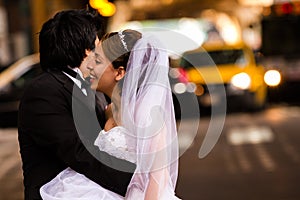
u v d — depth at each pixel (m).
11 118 18.44
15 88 18.53
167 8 31.38
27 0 25.11
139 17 30.47
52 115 3.82
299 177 10.66
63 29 3.98
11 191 10.55
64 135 3.80
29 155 3.91
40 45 4.04
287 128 15.99
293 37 23.50
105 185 3.85
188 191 9.97
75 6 24.75
